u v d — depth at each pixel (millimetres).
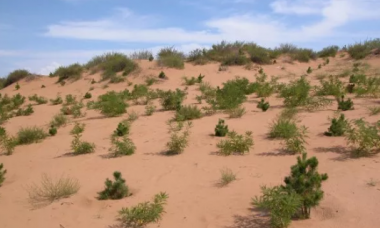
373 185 5465
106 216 5469
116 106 15039
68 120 14891
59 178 7543
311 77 23422
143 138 10469
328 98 13961
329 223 4477
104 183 6797
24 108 21141
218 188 6188
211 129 10695
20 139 11547
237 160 7641
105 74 28109
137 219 5090
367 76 20547
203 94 18922
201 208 5430
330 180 5898
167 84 24250
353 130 7508
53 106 20781
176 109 14516
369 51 28625
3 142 11164
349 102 11258
